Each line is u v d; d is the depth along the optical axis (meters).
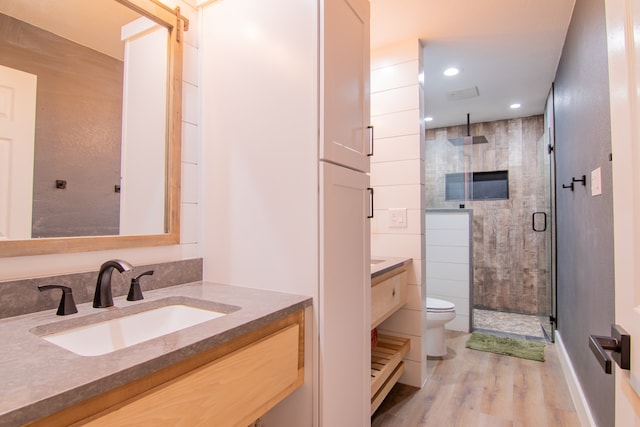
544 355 2.75
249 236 1.25
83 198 1.07
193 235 1.38
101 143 1.12
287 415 1.16
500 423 1.83
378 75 2.45
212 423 0.77
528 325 3.54
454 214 3.50
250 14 1.27
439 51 2.50
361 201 1.38
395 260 2.18
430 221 3.59
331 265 1.16
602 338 0.73
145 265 1.20
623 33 0.71
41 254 0.96
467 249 3.44
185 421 0.71
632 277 0.68
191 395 0.72
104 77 1.13
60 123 1.02
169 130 1.31
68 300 0.92
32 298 0.92
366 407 1.39
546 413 1.92
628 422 0.70
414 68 2.33
